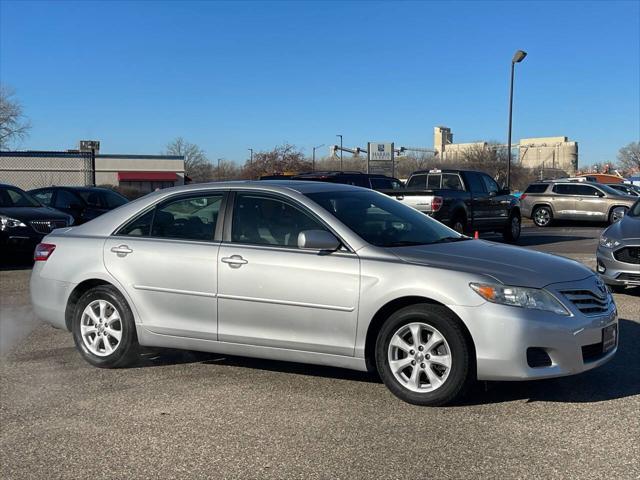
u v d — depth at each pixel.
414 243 5.05
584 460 3.74
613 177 43.44
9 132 51.19
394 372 4.67
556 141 115.81
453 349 4.45
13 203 12.70
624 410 4.51
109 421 4.47
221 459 3.85
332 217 5.01
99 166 62.03
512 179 63.62
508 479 3.53
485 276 4.45
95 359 5.70
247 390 5.07
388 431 4.21
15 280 10.68
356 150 56.19
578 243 16.81
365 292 4.67
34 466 3.81
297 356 4.96
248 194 5.38
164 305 5.39
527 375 4.34
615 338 4.87
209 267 5.20
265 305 4.99
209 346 5.28
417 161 74.38
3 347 6.46
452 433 4.15
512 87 28.50
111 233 5.77
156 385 5.23
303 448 3.98
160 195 5.71
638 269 8.28
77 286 5.77
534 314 4.36
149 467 3.77
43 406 4.78
